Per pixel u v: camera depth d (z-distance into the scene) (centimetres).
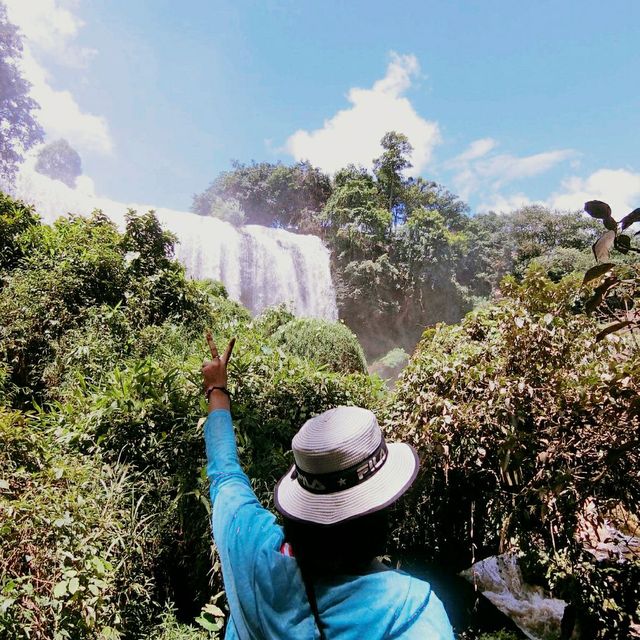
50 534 218
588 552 322
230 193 4062
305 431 87
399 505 363
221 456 113
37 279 510
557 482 279
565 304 364
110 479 294
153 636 262
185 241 1848
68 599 210
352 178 3334
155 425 326
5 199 610
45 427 345
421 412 342
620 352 322
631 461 277
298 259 2356
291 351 663
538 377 320
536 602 317
